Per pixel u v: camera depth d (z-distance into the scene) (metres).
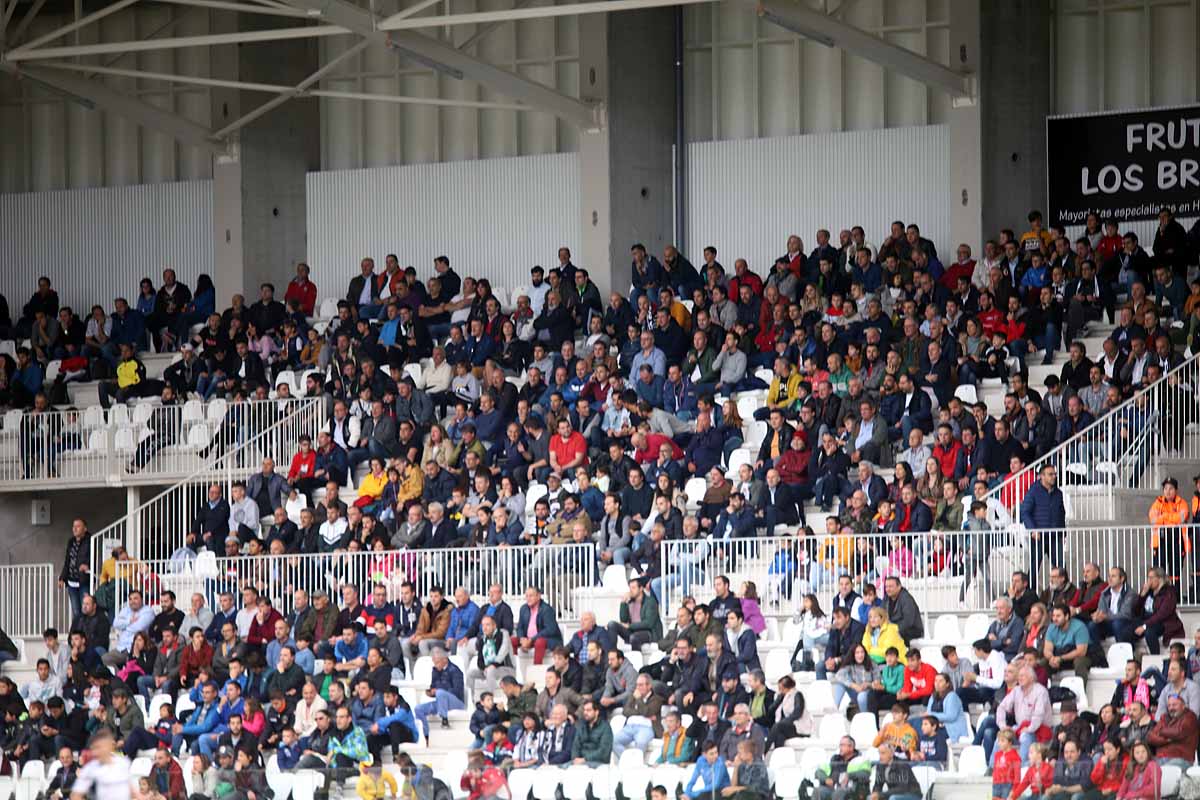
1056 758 57.06
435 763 67.56
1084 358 82.69
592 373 90.31
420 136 111.31
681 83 105.44
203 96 113.19
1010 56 97.69
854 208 102.50
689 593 75.56
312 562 81.12
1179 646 60.53
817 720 66.50
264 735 69.50
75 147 116.50
